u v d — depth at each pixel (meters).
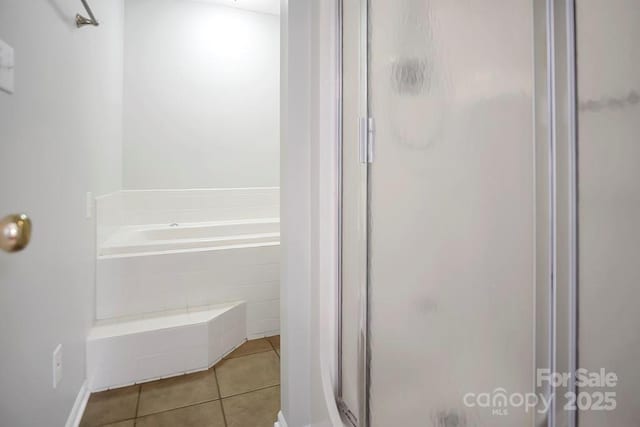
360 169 1.05
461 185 0.70
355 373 1.12
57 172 1.30
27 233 0.53
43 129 1.17
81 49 1.64
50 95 1.24
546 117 0.52
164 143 3.11
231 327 2.20
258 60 3.44
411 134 0.85
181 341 1.92
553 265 0.51
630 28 0.42
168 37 3.11
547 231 0.52
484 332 0.65
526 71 0.56
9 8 0.94
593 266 0.47
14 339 0.96
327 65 1.22
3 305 0.91
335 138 1.19
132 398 1.71
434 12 0.77
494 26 0.62
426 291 0.81
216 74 3.29
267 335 2.41
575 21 0.49
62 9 1.38
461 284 0.71
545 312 0.53
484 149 0.65
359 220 1.06
